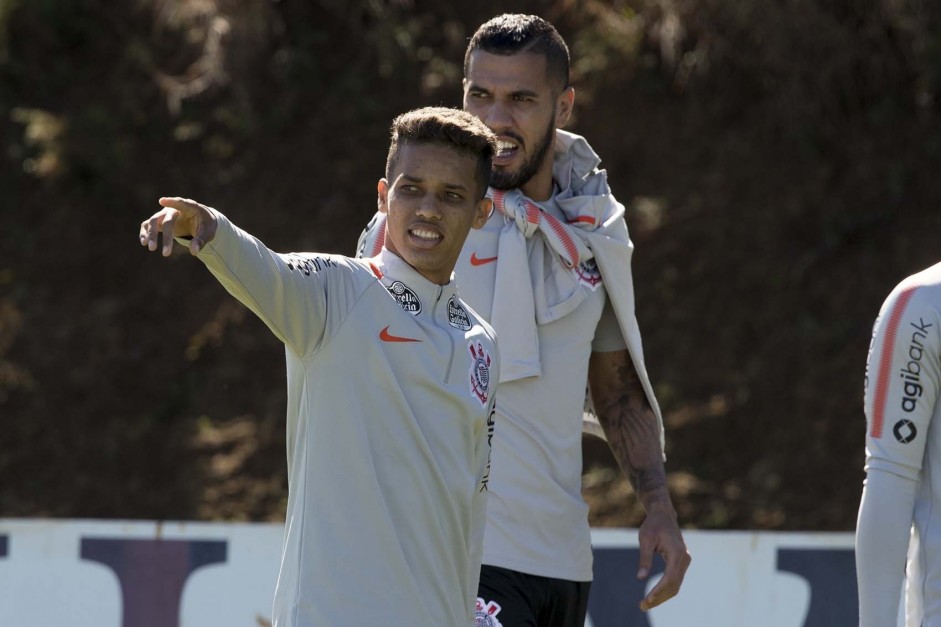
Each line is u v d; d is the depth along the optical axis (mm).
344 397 10195
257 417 28719
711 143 33000
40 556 18781
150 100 33688
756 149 32906
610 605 18781
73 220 31734
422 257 10719
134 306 30438
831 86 33656
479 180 10867
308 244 31062
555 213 14578
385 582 10039
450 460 10570
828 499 27375
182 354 29750
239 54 34031
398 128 10914
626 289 14609
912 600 11969
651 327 30266
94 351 29594
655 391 29219
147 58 34375
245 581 18859
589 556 14391
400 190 10719
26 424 28422
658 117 33438
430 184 10656
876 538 11742
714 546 19109
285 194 32125
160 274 30984
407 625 10039
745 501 27422
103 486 27609
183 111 33531
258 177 32438
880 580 11742
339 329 10203
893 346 11734
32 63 34219
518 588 13570
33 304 30281
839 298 30516
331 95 33812
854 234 31594
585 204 14359
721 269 31000
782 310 30391
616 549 18938
